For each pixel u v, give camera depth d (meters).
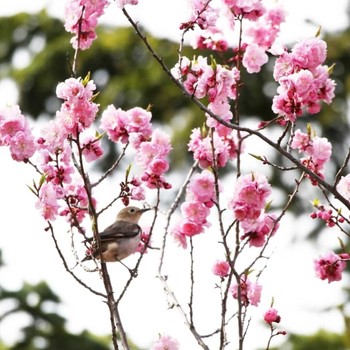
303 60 11.48
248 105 27.66
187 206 11.66
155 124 28.02
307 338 22.02
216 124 11.61
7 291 22.11
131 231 13.25
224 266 11.90
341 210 11.69
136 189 11.21
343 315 21.03
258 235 11.13
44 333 21.94
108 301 10.77
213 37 12.98
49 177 11.52
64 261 10.84
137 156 11.55
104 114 11.91
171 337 11.80
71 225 11.33
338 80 28.03
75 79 10.98
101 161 26.67
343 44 27.95
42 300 22.11
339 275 12.44
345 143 27.94
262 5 12.53
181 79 11.65
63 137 11.01
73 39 12.33
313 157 11.95
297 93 11.29
